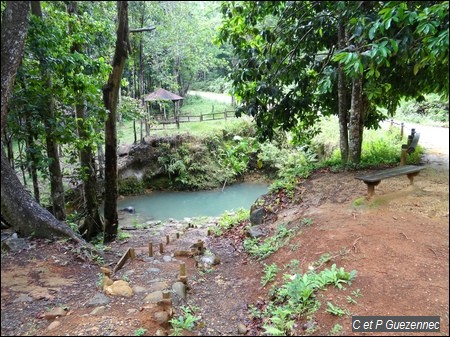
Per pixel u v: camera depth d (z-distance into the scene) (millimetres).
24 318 3299
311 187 7594
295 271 4340
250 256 5832
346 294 3436
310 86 8836
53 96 7699
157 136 19188
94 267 5062
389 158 9266
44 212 5547
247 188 19266
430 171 7754
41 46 6387
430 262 3922
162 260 5906
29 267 4465
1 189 5109
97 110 7930
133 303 3662
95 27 8492
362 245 4426
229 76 8234
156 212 15492
